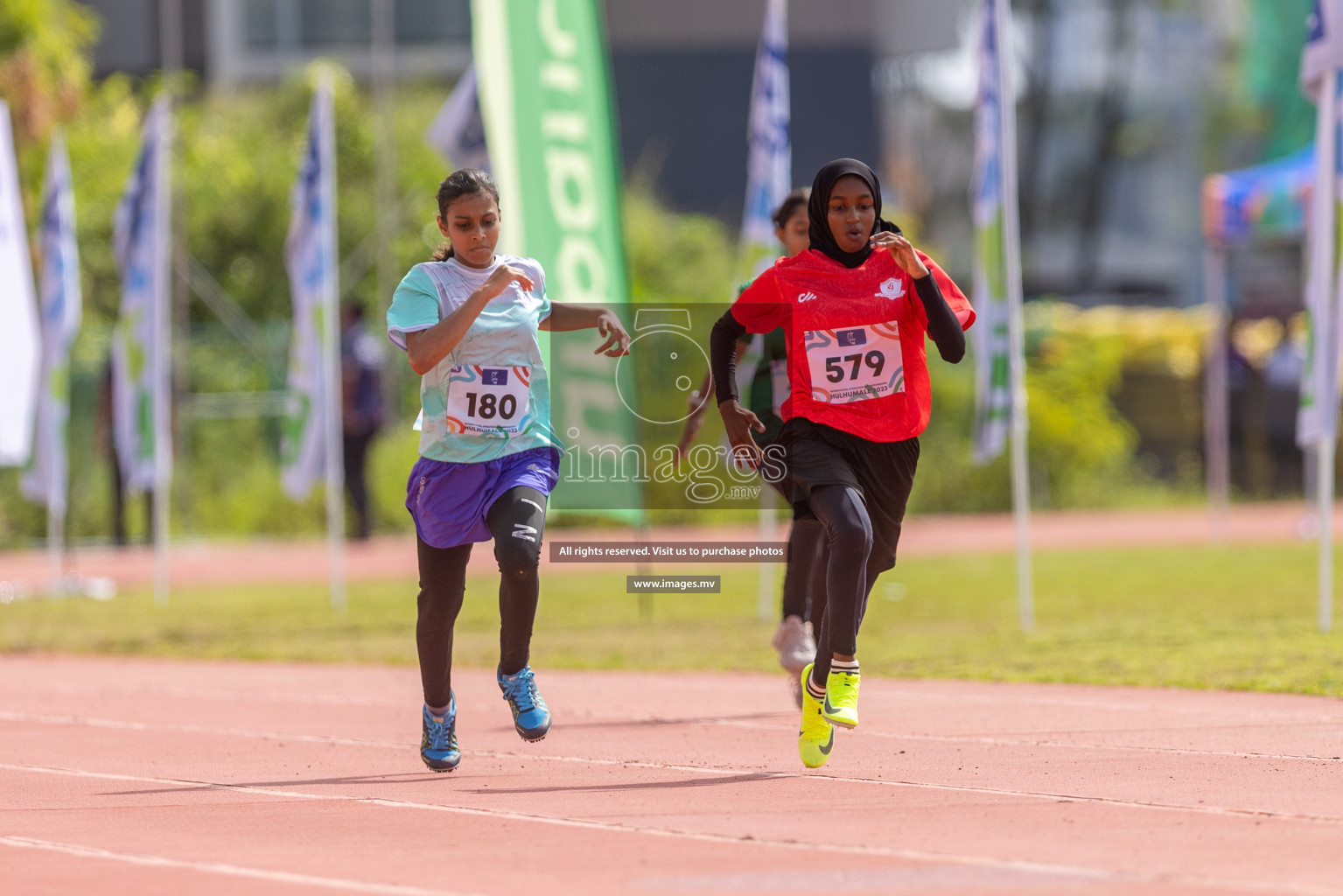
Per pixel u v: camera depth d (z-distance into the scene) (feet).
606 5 404.16
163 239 156.87
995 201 120.98
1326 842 51.34
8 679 104.06
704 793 61.52
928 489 266.36
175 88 291.38
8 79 253.85
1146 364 288.92
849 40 407.64
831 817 56.49
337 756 72.33
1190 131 460.96
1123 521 249.34
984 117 121.08
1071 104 461.37
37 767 69.82
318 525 244.22
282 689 97.81
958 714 81.30
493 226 63.31
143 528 237.86
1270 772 63.93
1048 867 48.21
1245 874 47.03
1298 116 430.20
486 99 128.88
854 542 62.80
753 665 104.01
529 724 64.39
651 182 342.03
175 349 251.39
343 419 218.79
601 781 64.49
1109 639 111.65
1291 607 129.29
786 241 85.56
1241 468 286.46
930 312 63.57
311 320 147.13
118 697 94.27
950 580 167.63
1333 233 111.45
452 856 51.21
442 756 67.21
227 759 71.87
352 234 287.48
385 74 281.33
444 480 63.31
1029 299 419.74
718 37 406.00
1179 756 67.87
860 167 66.03
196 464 252.21
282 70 369.71
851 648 63.46
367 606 150.92
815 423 65.46
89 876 48.93
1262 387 287.28
